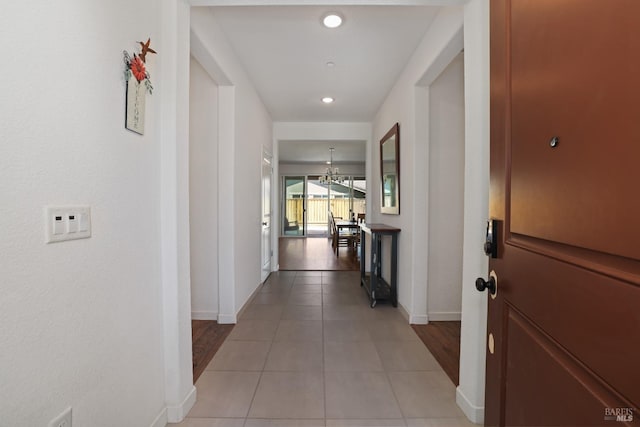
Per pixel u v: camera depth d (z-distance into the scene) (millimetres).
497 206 992
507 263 933
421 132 2740
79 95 943
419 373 1979
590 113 594
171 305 1501
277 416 1565
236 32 2348
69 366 918
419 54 2518
